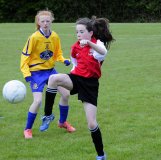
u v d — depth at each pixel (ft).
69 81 38.27
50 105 42.96
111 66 97.50
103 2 307.58
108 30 37.83
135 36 161.27
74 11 312.91
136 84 75.41
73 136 44.50
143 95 65.41
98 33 37.73
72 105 59.36
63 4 311.88
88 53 37.55
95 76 37.55
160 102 60.29
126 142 42.09
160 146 40.60
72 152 39.34
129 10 302.86
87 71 37.32
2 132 46.42
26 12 322.34
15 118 52.85
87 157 37.76
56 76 39.47
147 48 128.47
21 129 47.60
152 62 101.91
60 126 46.39
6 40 151.84
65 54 118.11
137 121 50.19
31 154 38.88
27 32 178.50
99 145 35.88
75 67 38.88
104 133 45.24
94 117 36.32
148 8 296.10
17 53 122.42
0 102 62.44
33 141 42.88
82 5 310.24
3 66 100.01
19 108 58.59
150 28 190.49
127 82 77.61
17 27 203.92
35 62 45.27
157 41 145.18
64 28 196.95
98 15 310.86
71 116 53.06
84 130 46.83
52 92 41.86
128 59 107.86
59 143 42.06
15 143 42.39
